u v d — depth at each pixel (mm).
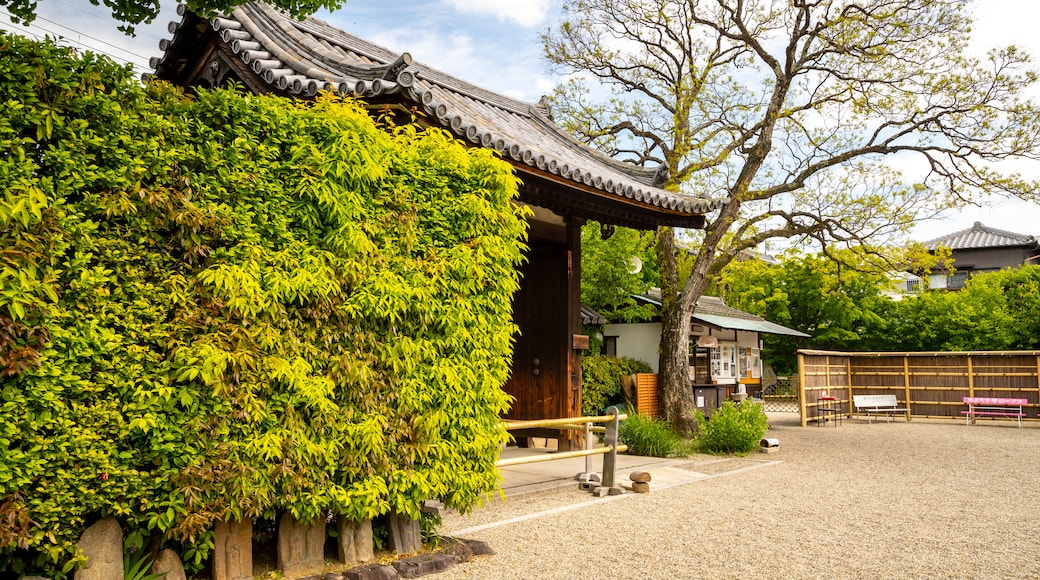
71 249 3449
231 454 3875
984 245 37094
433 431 4832
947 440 14680
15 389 3172
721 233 13977
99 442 3434
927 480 9508
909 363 20328
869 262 15594
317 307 4277
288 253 4211
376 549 5000
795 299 27922
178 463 3709
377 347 4605
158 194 3625
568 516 6734
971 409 18656
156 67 8250
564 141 12094
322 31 9422
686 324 14148
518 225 5477
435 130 5223
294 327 4219
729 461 11062
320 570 4531
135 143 3605
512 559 5227
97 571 3594
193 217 3766
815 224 14820
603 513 6906
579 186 8312
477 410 5188
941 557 5539
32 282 3152
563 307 10445
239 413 3873
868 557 5512
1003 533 6395
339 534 4695
